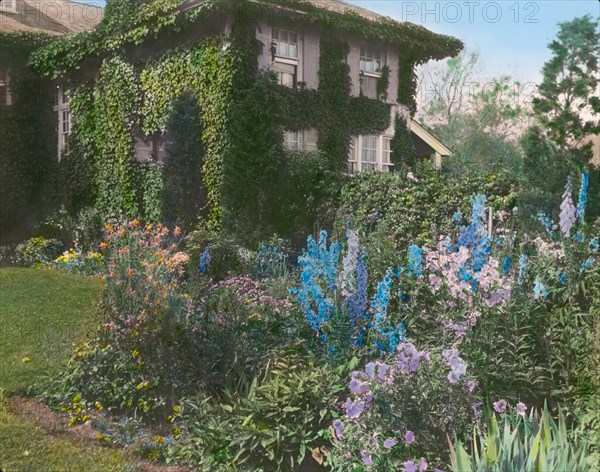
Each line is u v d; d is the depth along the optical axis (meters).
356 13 12.39
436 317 4.75
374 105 13.39
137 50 13.52
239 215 10.62
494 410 4.20
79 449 4.04
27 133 16.45
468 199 8.91
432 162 11.67
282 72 12.20
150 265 5.75
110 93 14.15
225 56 11.42
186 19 11.86
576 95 5.07
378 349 4.70
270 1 11.38
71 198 15.31
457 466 3.39
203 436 4.11
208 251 7.31
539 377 4.34
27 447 4.00
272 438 3.99
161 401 4.53
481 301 4.52
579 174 5.09
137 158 13.69
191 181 11.51
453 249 5.20
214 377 4.69
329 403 4.20
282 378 4.46
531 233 5.42
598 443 3.61
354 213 9.90
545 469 3.26
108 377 4.87
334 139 12.59
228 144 11.17
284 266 8.16
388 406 3.73
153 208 12.83
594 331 4.19
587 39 5.02
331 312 4.89
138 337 4.79
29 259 11.30
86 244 12.38
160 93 12.88
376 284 5.16
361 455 3.77
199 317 4.98
